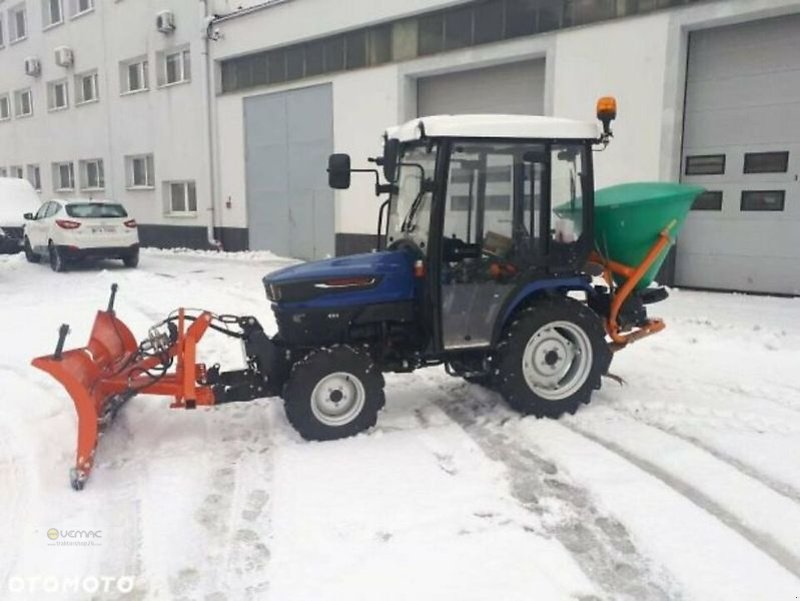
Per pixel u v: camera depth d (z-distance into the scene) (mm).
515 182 4695
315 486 3883
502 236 4730
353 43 13992
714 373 5980
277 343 4758
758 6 8688
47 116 24375
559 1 10727
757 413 5004
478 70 12383
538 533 3369
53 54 23406
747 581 2949
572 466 4105
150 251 18766
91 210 14070
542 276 4867
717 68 9500
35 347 7383
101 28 20969
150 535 3406
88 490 3898
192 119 18188
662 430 4711
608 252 5172
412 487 3861
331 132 14656
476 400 5367
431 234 4551
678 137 9719
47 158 24828
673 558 3129
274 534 3393
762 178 9312
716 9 9031
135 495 3838
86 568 3133
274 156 16141
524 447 4418
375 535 3359
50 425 4934
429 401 5363
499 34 11602
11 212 16859
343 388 4566
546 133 4633
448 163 4504
